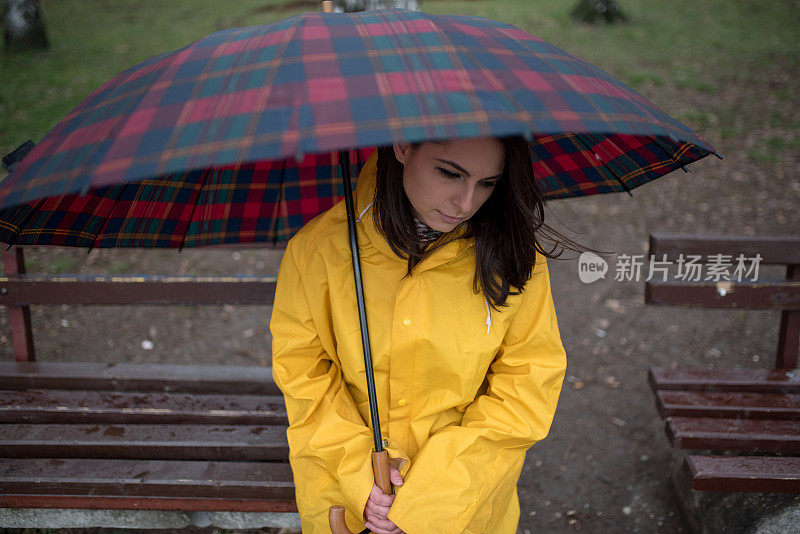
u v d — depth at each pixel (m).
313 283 1.61
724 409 2.51
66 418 2.44
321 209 2.11
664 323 4.41
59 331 4.25
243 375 2.62
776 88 8.51
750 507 2.47
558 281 4.90
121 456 2.31
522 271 1.53
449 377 1.60
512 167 1.36
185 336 4.25
